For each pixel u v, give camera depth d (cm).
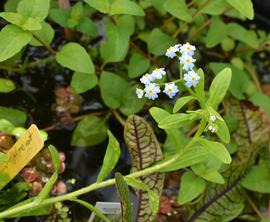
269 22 64
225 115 54
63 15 53
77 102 55
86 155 53
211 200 49
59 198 44
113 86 52
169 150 50
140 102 52
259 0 63
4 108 51
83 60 48
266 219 48
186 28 60
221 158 41
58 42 58
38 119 54
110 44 51
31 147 42
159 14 60
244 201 51
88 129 53
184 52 41
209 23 59
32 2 46
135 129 47
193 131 54
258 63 61
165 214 50
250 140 53
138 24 57
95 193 51
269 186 50
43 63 56
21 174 49
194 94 41
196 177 48
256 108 54
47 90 55
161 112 43
